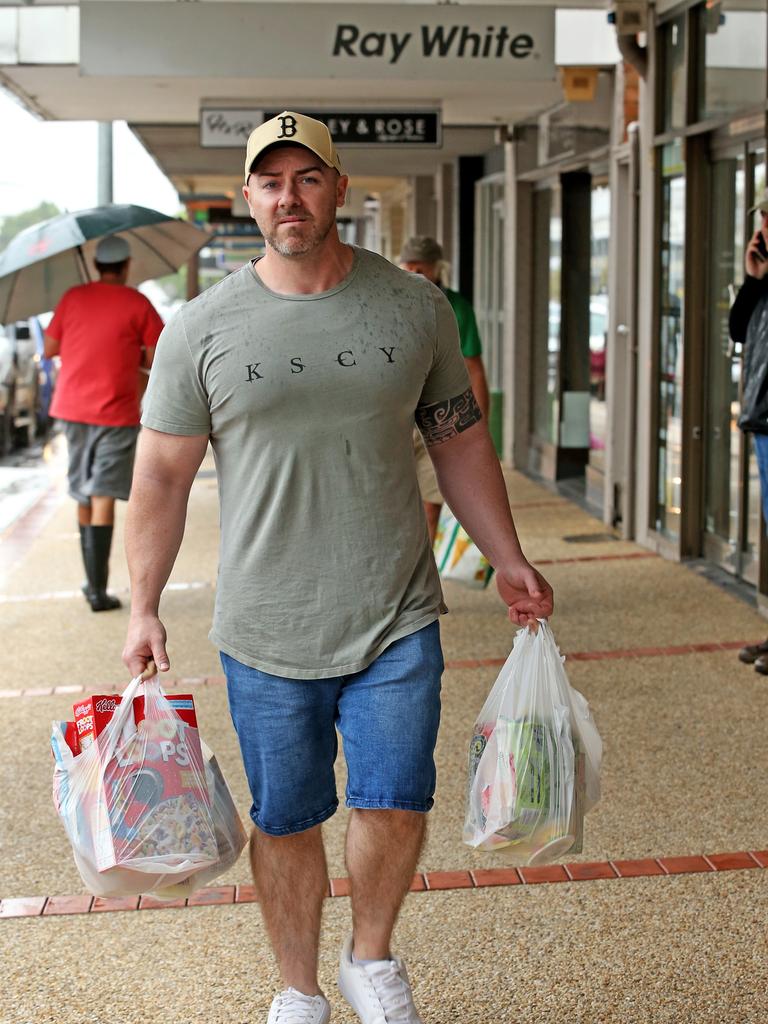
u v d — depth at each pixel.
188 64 8.20
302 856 2.98
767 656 5.93
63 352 7.44
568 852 3.07
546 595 3.07
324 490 2.85
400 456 2.92
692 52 7.86
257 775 2.95
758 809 4.42
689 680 5.83
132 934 3.68
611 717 5.36
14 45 9.16
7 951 3.60
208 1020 3.25
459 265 16.14
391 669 2.88
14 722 5.54
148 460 2.94
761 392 5.45
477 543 3.15
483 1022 3.19
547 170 11.52
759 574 6.88
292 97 10.41
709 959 3.45
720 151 7.71
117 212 7.90
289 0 8.20
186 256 9.14
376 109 10.52
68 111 11.57
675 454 8.40
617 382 9.49
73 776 2.84
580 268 11.76
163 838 2.79
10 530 10.45
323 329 2.81
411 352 2.86
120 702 2.87
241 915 3.78
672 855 4.08
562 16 9.32
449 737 5.19
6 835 4.37
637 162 8.80
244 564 2.89
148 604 2.95
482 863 4.05
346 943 2.97
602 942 3.55
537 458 12.73
